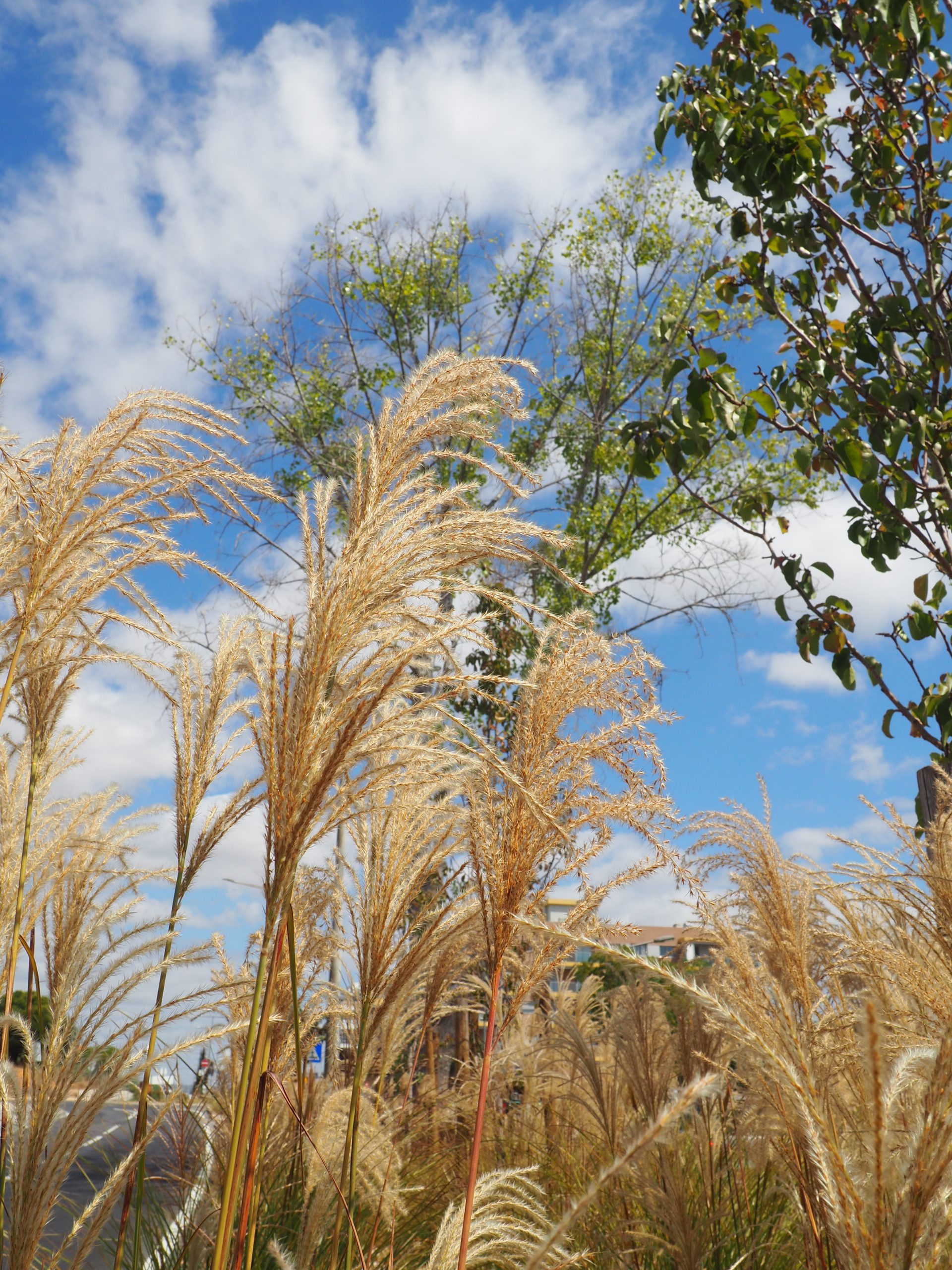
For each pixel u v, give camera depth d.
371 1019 2.72
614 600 17.12
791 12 6.24
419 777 2.24
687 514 16.88
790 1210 3.25
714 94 6.01
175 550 2.62
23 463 2.49
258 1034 2.01
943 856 2.55
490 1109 5.03
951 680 5.30
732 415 5.95
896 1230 1.30
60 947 2.78
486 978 4.02
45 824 3.06
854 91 6.12
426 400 2.18
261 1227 3.07
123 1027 2.11
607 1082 4.29
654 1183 3.26
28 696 3.01
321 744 1.89
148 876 2.91
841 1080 2.47
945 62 6.05
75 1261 2.01
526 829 2.26
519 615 2.23
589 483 17.62
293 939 2.46
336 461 15.84
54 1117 1.99
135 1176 2.61
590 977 5.09
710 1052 3.50
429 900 2.89
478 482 2.27
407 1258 3.19
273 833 1.96
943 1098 1.32
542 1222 2.72
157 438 2.62
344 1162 2.57
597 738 2.25
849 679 5.55
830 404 5.81
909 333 5.96
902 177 6.07
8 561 2.60
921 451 5.58
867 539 5.62
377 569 1.91
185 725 2.97
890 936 2.84
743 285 6.22
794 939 2.70
